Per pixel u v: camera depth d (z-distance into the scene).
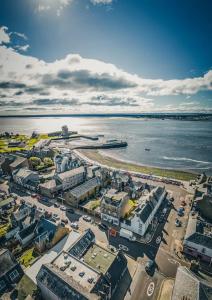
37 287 45.56
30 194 98.00
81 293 38.28
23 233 61.94
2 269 46.84
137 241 64.50
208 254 56.09
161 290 48.03
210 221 75.75
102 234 67.94
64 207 84.00
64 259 48.59
